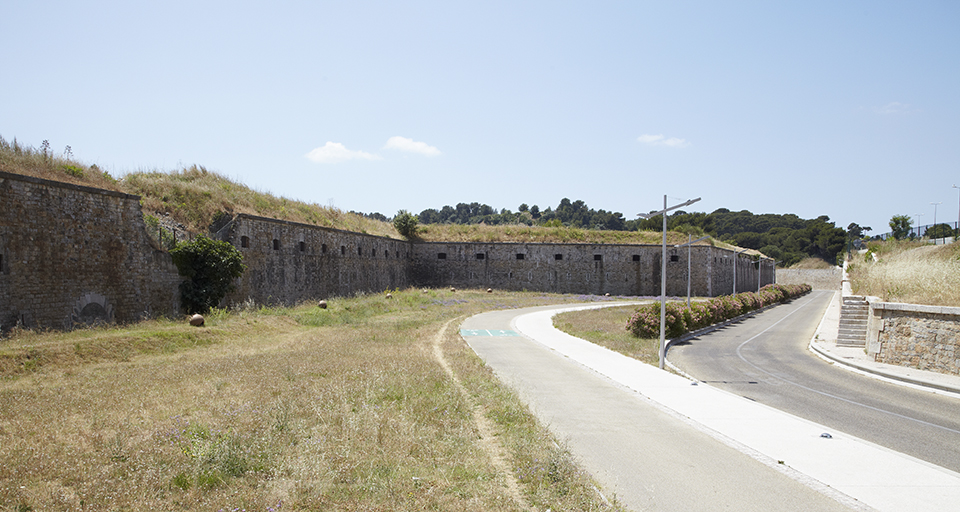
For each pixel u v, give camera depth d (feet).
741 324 114.42
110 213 69.21
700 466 25.63
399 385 39.29
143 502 19.30
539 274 185.47
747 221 524.93
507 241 187.73
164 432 26.30
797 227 497.05
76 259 64.28
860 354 68.08
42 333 56.85
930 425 36.60
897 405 42.63
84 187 65.51
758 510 20.81
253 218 99.04
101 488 19.99
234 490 20.94
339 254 133.08
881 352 61.26
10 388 37.86
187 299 79.66
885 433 34.53
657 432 31.04
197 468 22.20
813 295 239.09
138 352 53.16
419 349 58.80
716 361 65.87
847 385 50.98
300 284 114.42
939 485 23.66
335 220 142.20
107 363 48.24
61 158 74.74
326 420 30.17
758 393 46.96
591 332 84.02
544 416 34.04
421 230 192.44
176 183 95.76
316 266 121.49
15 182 57.72
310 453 24.45
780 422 33.65
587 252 186.39
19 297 57.57
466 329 84.69
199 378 40.81
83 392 35.94
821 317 130.31
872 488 23.18
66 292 62.95
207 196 97.30
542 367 52.11
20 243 57.88
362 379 40.32
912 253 119.65
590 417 34.14
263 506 19.38
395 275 169.89
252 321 75.61
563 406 36.88
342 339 67.31
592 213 587.27
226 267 83.66
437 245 185.26
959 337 52.95
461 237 191.42
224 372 43.37
